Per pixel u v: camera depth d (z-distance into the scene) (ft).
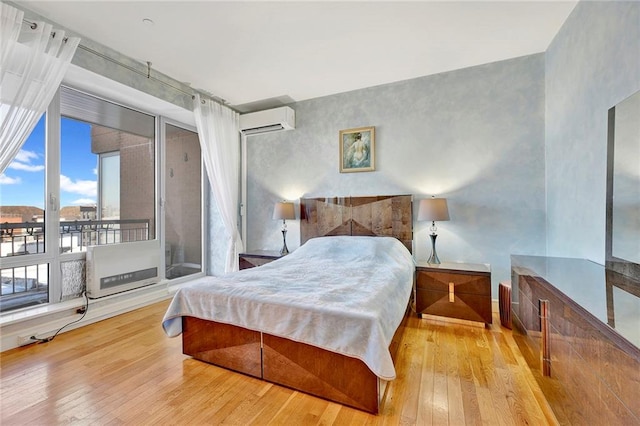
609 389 3.14
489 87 9.73
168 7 6.79
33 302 8.02
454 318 8.59
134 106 10.68
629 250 5.00
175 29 7.66
